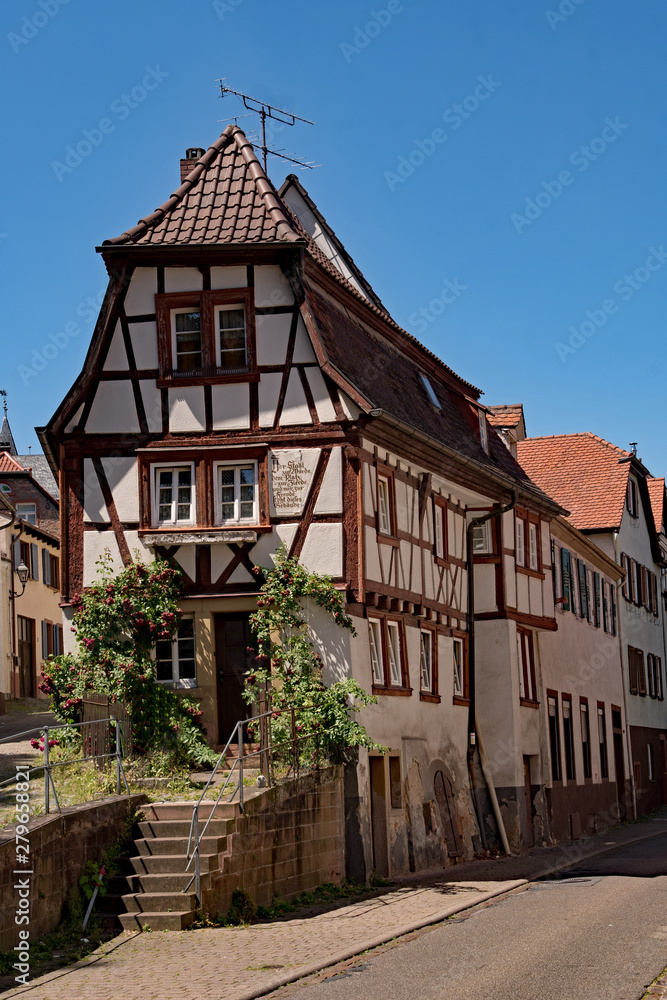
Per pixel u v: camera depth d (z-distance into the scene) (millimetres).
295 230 21281
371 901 16688
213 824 15039
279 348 19984
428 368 26969
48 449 20906
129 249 20047
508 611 26578
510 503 26625
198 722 19375
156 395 20172
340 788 18578
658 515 50406
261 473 19781
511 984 10547
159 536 19641
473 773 25281
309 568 19500
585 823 32938
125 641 19453
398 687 21141
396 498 21375
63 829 13375
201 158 21828
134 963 11898
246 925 14328
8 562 37281
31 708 36062
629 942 12703
